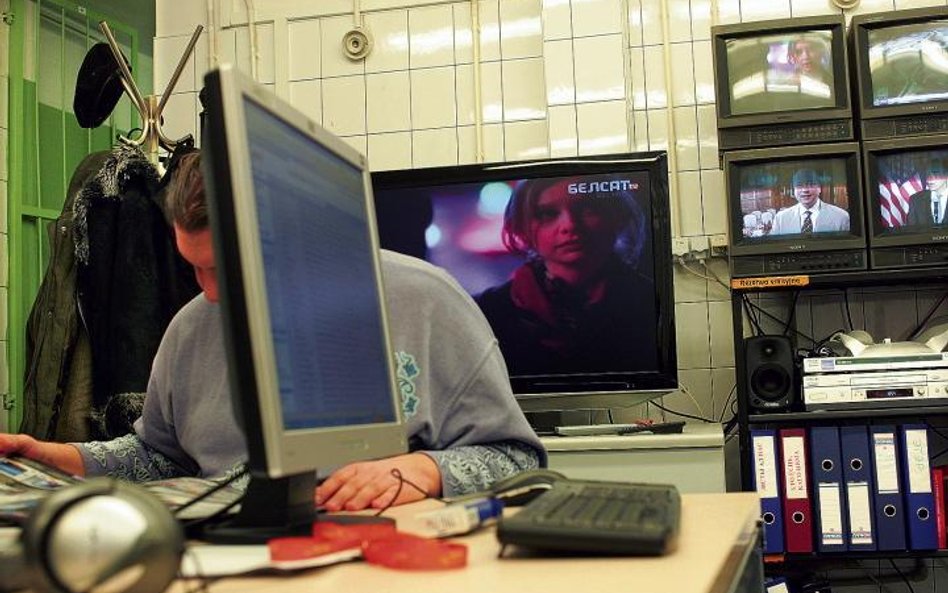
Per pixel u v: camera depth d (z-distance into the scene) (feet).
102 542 1.78
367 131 12.23
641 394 9.89
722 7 11.37
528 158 11.55
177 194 4.21
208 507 3.19
